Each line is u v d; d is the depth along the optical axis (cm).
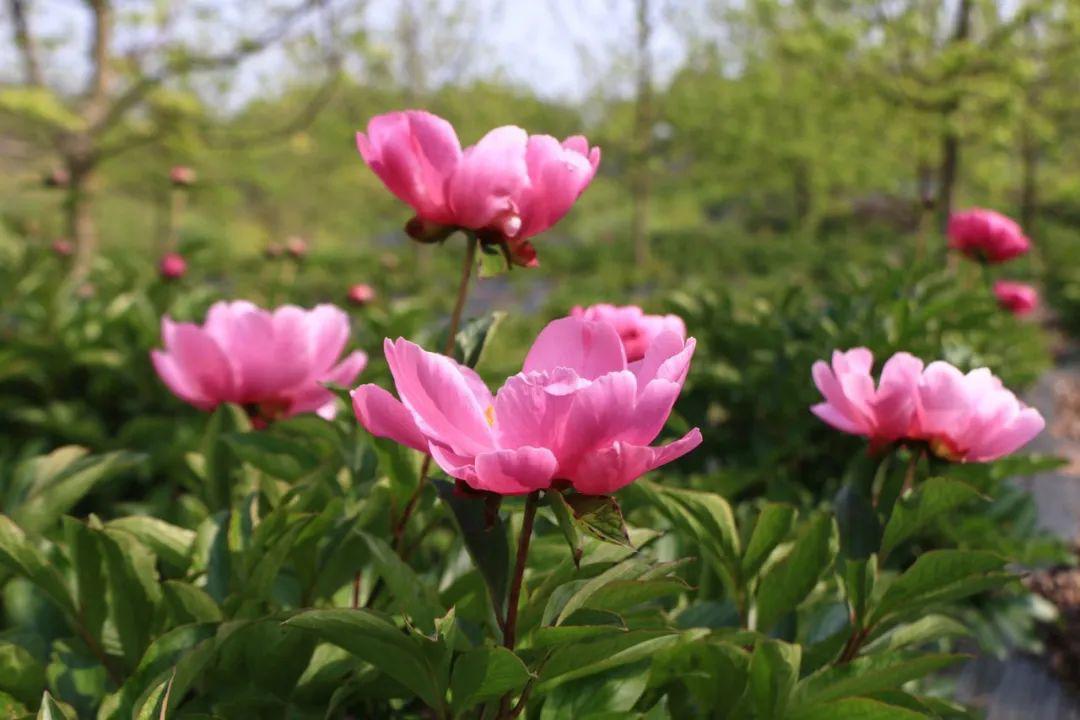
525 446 102
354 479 172
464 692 117
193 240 494
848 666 145
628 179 2434
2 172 1184
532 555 159
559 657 121
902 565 314
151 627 148
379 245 2794
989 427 157
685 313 390
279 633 141
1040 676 377
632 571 127
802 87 1702
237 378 180
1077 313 1185
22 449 385
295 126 1025
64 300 437
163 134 945
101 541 145
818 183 2417
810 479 360
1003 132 1332
